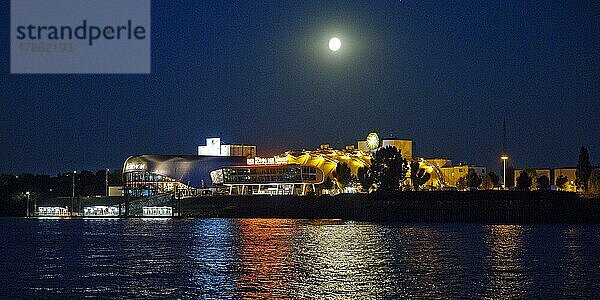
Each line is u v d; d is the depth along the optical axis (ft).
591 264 422.41
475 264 424.46
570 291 328.49
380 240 596.70
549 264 422.82
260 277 376.07
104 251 528.22
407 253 487.61
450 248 520.83
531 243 559.79
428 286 342.64
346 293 325.42
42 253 516.73
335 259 454.81
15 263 451.12
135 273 397.19
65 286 353.51
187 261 453.58
